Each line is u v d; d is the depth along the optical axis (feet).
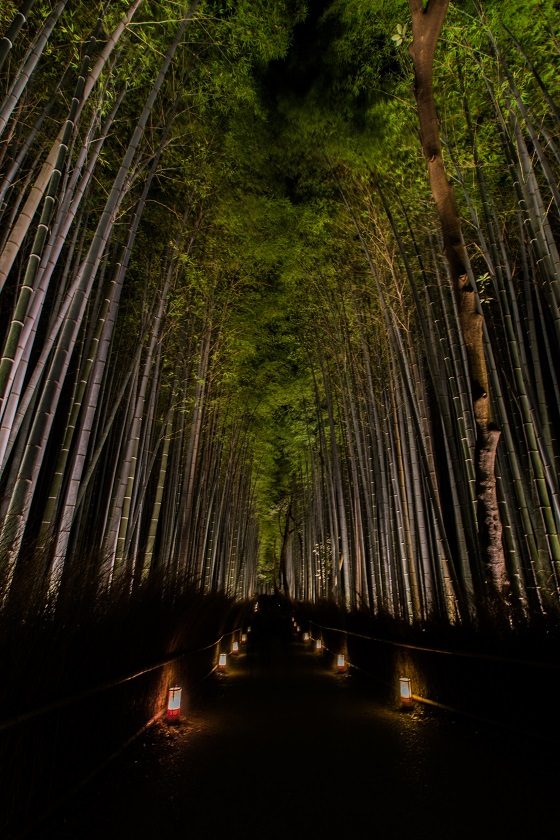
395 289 25.08
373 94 25.46
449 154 18.85
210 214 24.85
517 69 18.22
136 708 11.10
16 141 13.01
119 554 16.74
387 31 23.00
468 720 12.16
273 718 13.87
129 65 14.70
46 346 11.85
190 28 19.01
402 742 11.01
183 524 24.62
